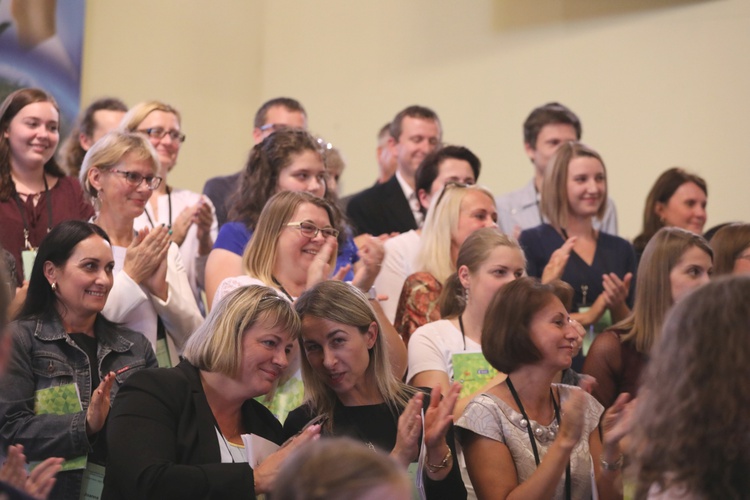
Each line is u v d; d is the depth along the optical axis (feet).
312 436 24.76
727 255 39.24
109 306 33.60
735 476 18.01
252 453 25.61
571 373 32.76
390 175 56.59
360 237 45.47
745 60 62.39
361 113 70.85
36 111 39.86
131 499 24.04
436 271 39.19
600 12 65.72
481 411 28.12
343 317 27.27
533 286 28.78
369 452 14.12
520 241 44.86
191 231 43.24
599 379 34.47
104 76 62.08
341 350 27.20
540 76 66.74
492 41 67.97
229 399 26.03
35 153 39.78
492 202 40.22
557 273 41.45
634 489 19.45
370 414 27.53
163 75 65.77
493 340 28.68
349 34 71.36
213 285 37.45
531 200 52.19
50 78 58.75
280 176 39.19
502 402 28.32
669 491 18.45
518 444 27.81
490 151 67.62
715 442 18.07
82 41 60.44
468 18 68.64
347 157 70.90
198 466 24.16
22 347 29.68
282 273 33.99
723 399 18.13
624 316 40.01
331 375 27.37
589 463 28.25
